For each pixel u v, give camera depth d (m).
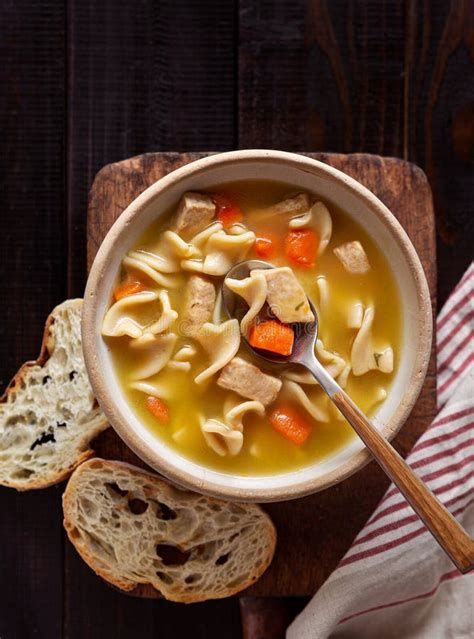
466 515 0.63
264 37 0.69
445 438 0.62
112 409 0.53
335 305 0.56
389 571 0.62
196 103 0.69
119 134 0.69
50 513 0.69
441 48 0.69
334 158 0.63
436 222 0.70
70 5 0.69
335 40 0.69
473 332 0.65
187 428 0.56
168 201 0.55
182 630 0.70
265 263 0.56
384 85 0.69
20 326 0.69
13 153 0.69
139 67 0.69
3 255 0.69
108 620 0.69
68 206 0.69
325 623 0.63
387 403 0.55
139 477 0.61
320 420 0.56
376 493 0.63
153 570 0.63
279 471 0.56
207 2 0.69
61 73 0.69
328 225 0.56
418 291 0.54
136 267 0.55
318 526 0.63
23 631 0.70
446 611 0.64
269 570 0.63
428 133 0.70
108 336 0.55
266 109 0.69
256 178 0.56
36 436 0.65
